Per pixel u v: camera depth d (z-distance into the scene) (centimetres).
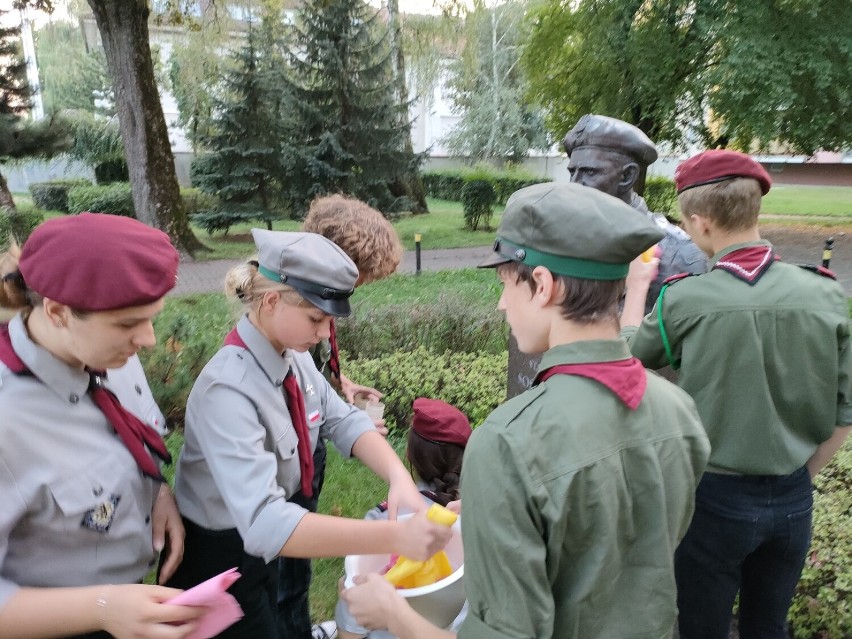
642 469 111
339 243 207
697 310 172
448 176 2789
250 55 1520
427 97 3005
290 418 165
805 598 252
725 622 191
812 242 1562
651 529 112
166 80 2397
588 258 106
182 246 1305
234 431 145
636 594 112
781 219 1973
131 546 140
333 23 1512
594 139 209
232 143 1531
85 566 132
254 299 152
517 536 99
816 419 176
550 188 112
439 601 154
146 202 1280
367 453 185
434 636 116
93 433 132
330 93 1523
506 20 2816
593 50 1417
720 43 1291
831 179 3491
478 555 102
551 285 108
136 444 140
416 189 2247
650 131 1533
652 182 1734
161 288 118
